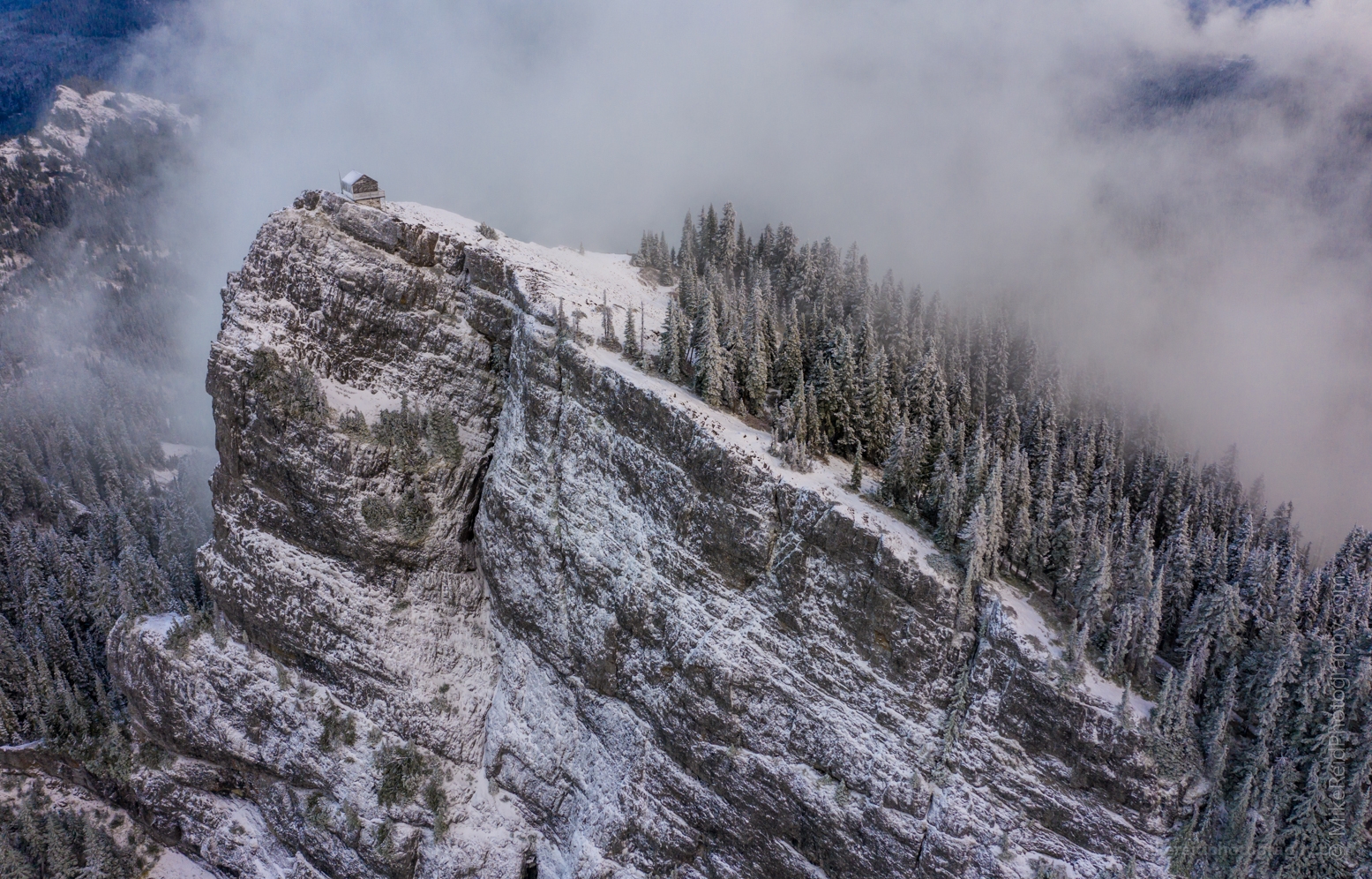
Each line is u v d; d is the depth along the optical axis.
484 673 92.38
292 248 91.00
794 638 71.88
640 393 78.75
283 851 91.38
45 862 90.62
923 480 75.88
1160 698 61.41
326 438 88.31
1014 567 71.31
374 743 88.31
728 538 74.00
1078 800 63.22
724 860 74.94
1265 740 62.81
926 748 67.38
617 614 79.94
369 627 89.50
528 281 90.94
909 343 92.44
